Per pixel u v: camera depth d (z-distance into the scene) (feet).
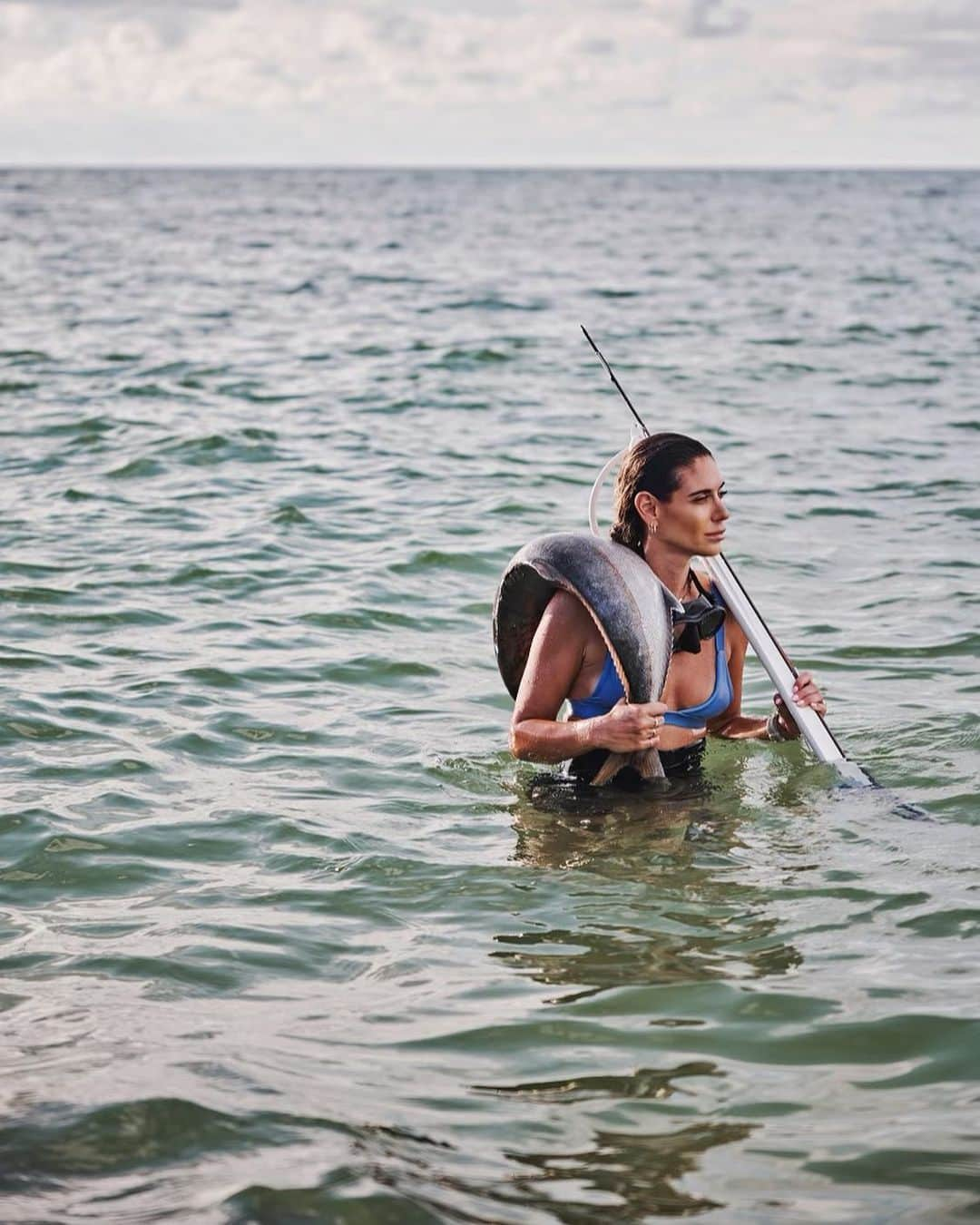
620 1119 9.55
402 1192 8.66
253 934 12.41
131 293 82.94
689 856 13.96
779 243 142.31
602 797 15.43
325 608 23.12
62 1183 8.73
